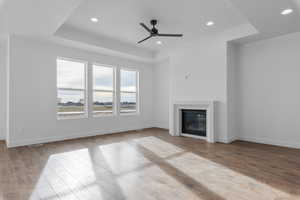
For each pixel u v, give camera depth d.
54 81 4.50
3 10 2.82
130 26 4.08
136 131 6.02
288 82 3.96
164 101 6.59
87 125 5.14
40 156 3.28
